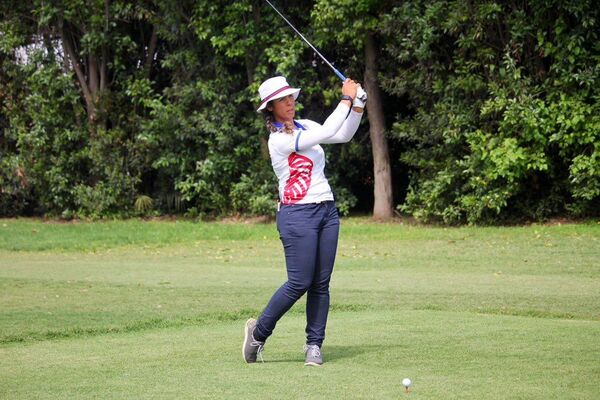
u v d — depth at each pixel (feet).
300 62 202.69
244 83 217.77
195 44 215.51
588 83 166.09
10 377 60.75
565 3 165.99
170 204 225.97
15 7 225.35
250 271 130.21
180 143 218.18
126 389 55.98
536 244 152.05
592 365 60.80
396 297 101.50
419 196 191.52
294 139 63.62
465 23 177.58
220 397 53.11
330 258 64.75
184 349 71.31
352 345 70.79
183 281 118.21
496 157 173.88
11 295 106.63
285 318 89.45
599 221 178.60
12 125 226.99
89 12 218.18
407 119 195.11
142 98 218.79
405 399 51.57
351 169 212.02
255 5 205.77
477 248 150.92
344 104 64.08
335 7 186.70
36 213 240.94
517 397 51.65
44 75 220.02
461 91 185.26
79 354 70.08
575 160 170.30
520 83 173.17
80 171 228.63
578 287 107.04
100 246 170.09
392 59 198.49
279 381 57.36
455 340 71.67
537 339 71.36
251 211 215.10
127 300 102.12
